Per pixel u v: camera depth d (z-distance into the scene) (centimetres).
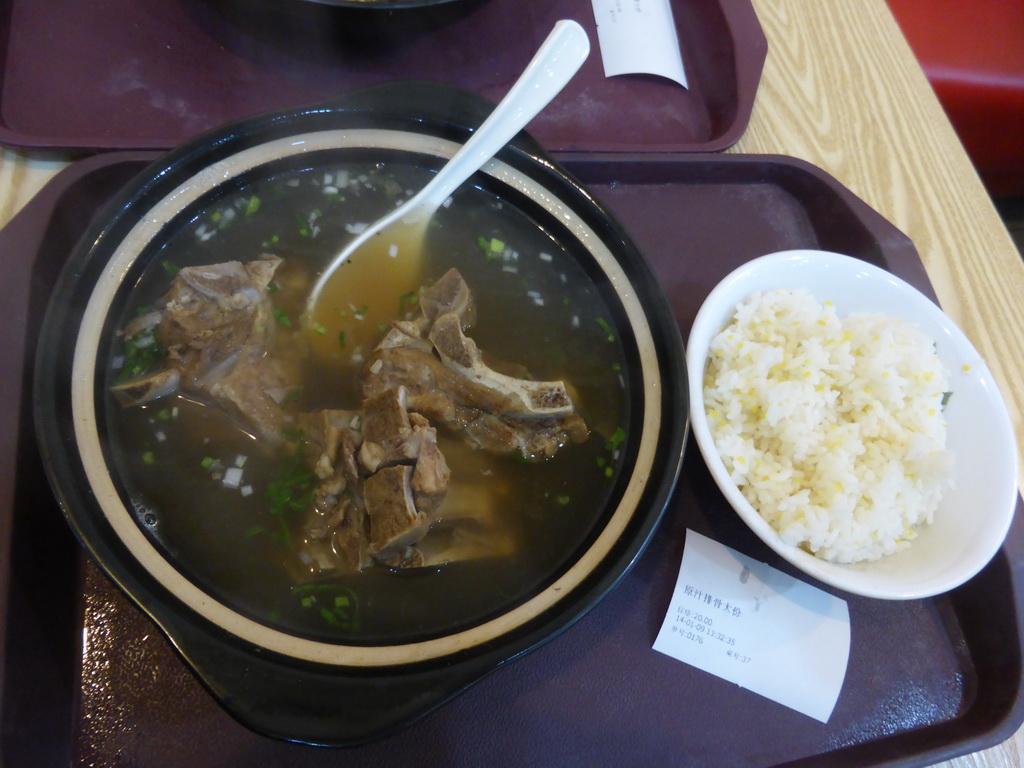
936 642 32
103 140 33
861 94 43
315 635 26
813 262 34
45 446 25
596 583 26
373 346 32
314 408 31
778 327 33
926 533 31
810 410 31
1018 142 60
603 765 28
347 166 34
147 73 36
